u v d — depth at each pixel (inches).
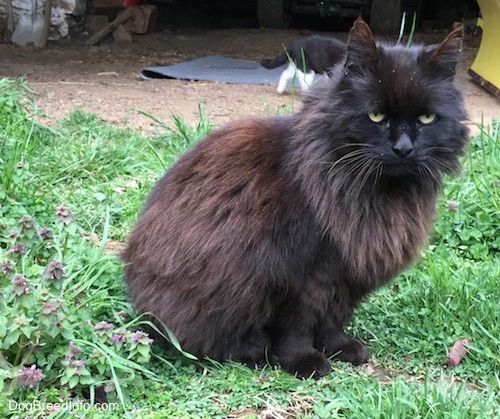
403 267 28.7
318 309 28.4
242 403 27.0
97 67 82.0
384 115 26.2
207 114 61.6
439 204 41.0
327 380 28.7
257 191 28.1
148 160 48.4
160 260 28.9
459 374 29.9
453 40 26.6
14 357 26.2
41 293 25.7
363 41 26.2
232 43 99.7
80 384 26.3
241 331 29.0
